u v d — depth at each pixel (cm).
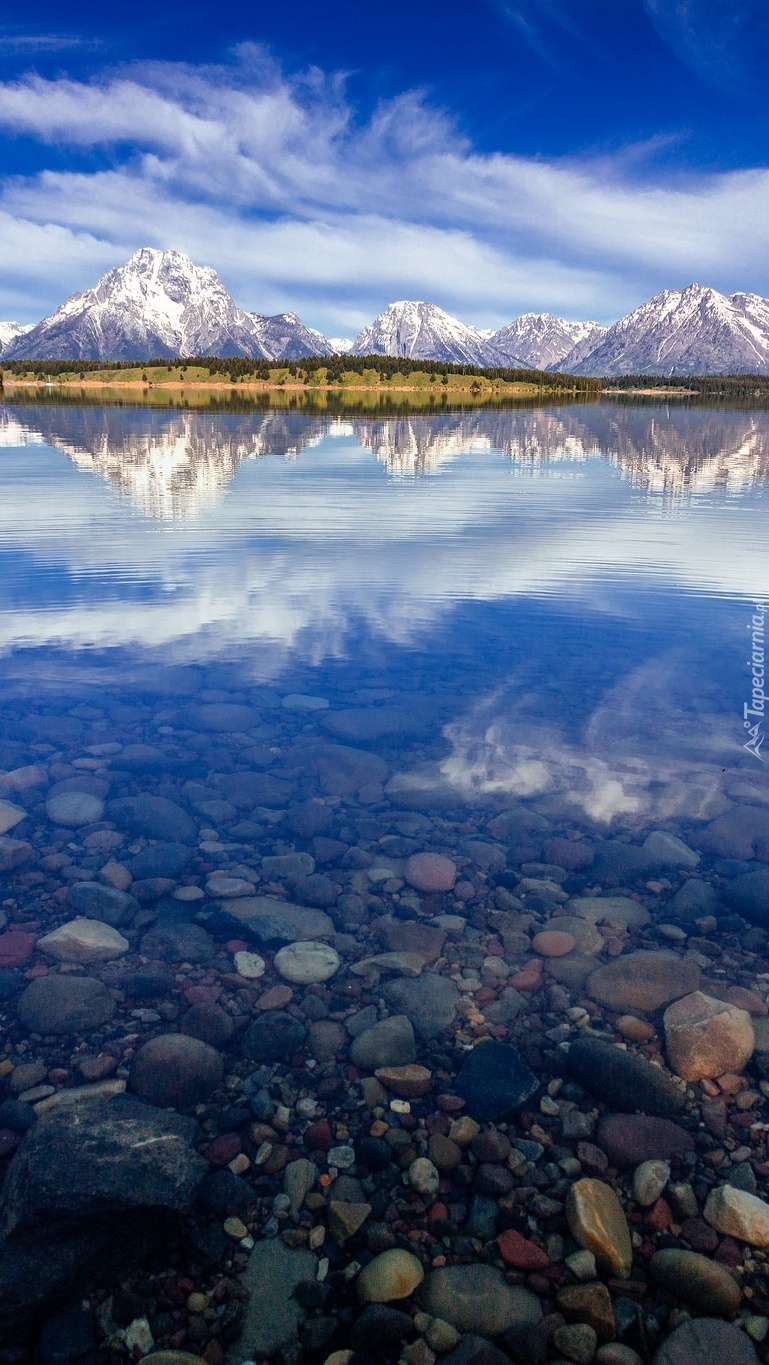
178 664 977
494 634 1103
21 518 1886
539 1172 352
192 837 622
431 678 946
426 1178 348
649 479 2903
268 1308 296
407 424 6925
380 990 467
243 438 4938
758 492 2533
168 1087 389
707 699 888
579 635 1102
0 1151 353
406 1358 280
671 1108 382
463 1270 309
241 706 861
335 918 533
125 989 462
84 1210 309
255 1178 348
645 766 735
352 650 1035
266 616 1165
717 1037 418
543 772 726
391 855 605
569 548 1620
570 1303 296
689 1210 333
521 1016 448
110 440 4609
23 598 1217
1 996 452
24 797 670
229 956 495
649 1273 309
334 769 730
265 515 1972
